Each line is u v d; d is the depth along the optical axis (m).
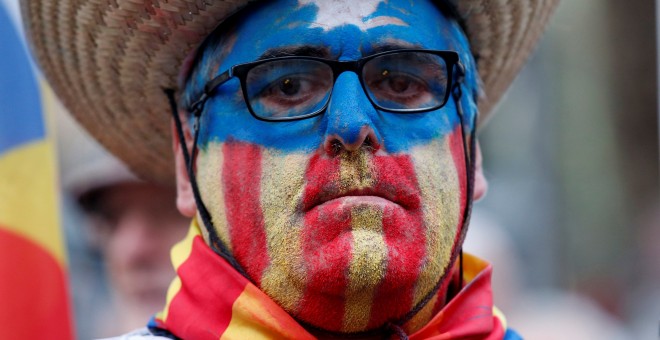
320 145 2.29
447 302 2.53
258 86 2.38
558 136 6.41
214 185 2.44
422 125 2.37
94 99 2.87
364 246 2.21
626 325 5.49
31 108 3.08
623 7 6.40
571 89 6.42
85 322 4.46
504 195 6.25
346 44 2.35
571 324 4.48
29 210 3.02
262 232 2.33
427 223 2.31
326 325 2.31
